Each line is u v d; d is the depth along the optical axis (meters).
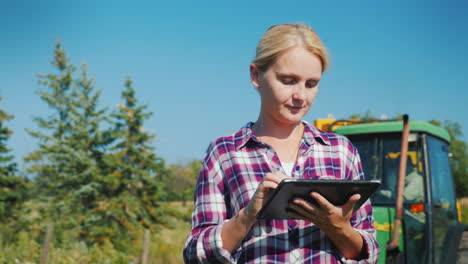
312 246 1.85
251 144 1.97
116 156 20.97
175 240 15.89
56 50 24.80
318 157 1.95
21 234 14.39
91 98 22.50
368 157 6.03
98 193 20.12
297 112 1.91
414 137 5.81
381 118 6.75
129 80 22.08
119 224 19.09
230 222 1.78
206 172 2.00
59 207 18.91
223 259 1.79
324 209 1.65
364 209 1.99
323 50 1.88
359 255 1.84
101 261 11.31
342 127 6.33
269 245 1.83
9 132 20.78
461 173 20.20
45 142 21.62
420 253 5.46
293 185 1.56
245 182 1.90
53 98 23.41
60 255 11.02
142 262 10.46
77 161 20.47
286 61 1.85
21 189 20.09
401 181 5.05
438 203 5.75
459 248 6.03
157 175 22.20
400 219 5.05
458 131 22.69
